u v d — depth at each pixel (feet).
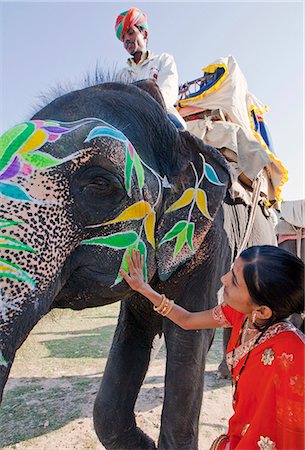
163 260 6.82
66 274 5.46
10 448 10.92
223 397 14.05
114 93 6.57
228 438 5.37
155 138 6.72
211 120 10.28
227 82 10.92
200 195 7.21
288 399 4.61
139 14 10.81
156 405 13.42
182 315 6.39
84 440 11.28
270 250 5.09
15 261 4.71
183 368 7.26
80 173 5.36
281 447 4.68
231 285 5.28
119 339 8.66
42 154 5.11
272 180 11.62
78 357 18.60
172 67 10.20
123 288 6.10
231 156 9.77
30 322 4.77
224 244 8.13
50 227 5.01
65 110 6.03
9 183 4.88
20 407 13.35
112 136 5.62
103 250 5.68
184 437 7.22
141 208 6.02
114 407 8.18
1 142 5.13
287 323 5.08
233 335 5.57
